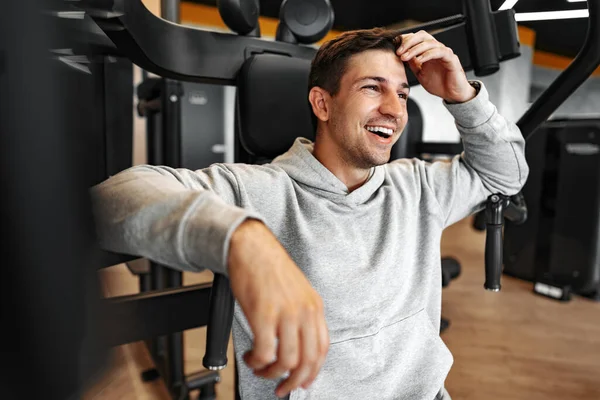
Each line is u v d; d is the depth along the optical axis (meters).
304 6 1.28
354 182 1.06
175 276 1.91
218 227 0.51
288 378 0.47
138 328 0.91
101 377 0.43
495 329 2.61
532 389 2.00
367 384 0.93
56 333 0.38
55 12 0.38
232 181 0.91
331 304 0.92
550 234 3.22
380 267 0.97
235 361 1.25
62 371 0.38
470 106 1.06
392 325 0.99
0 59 0.35
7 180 0.35
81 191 0.41
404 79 1.00
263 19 6.13
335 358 0.91
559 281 3.17
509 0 1.11
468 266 3.94
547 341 2.46
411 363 1.00
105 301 0.44
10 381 0.36
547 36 7.11
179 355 1.87
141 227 0.56
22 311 0.36
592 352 2.35
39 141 0.36
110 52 1.00
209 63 1.10
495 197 1.12
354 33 1.00
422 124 2.40
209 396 1.90
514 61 7.21
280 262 0.50
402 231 1.03
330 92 1.00
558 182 3.17
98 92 0.99
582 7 1.07
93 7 0.70
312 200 0.97
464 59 1.17
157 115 2.26
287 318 0.46
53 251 0.38
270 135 1.16
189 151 3.59
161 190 0.60
